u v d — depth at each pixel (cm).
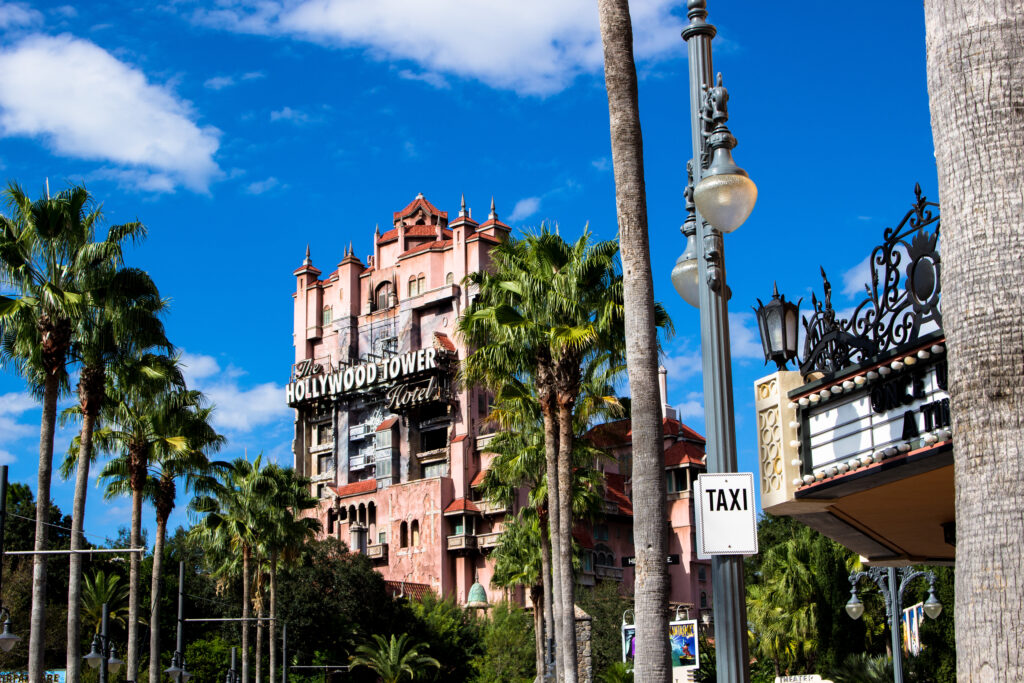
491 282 3922
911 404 1530
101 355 3875
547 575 5131
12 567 8344
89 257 3700
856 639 5672
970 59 838
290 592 8300
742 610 1119
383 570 10800
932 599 3103
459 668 8812
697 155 1245
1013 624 732
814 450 1723
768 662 6353
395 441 11275
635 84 1520
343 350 12238
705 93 1252
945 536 1925
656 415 1406
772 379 1808
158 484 5072
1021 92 825
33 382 3762
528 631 8950
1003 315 789
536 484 5081
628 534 10912
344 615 8506
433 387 10950
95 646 3816
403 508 10825
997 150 818
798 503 1788
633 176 1482
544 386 3753
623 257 1469
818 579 5834
